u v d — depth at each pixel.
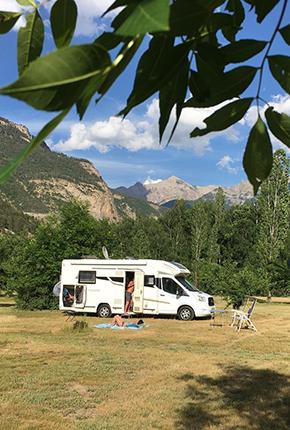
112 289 20.53
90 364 10.23
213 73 0.84
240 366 10.36
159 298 20.09
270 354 12.00
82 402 7.41
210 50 0.83
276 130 0.91
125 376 9.21
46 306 23.56
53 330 15.94
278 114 0.90
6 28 0.74
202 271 33.25
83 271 21.05
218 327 17.38
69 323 17.98
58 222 23.77
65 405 7.22
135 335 14.99
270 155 0.94
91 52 0.49
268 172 0.96
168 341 13.88
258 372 9.78
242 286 22.14
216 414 6.98
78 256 23.38
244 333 15.91
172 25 0.62
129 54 0.54
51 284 23.58
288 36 0.83
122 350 12.09
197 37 0.70
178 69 0.70
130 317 20.52
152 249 46.25
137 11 0.48
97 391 8.09
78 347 12.44
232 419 6.75
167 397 7.81
